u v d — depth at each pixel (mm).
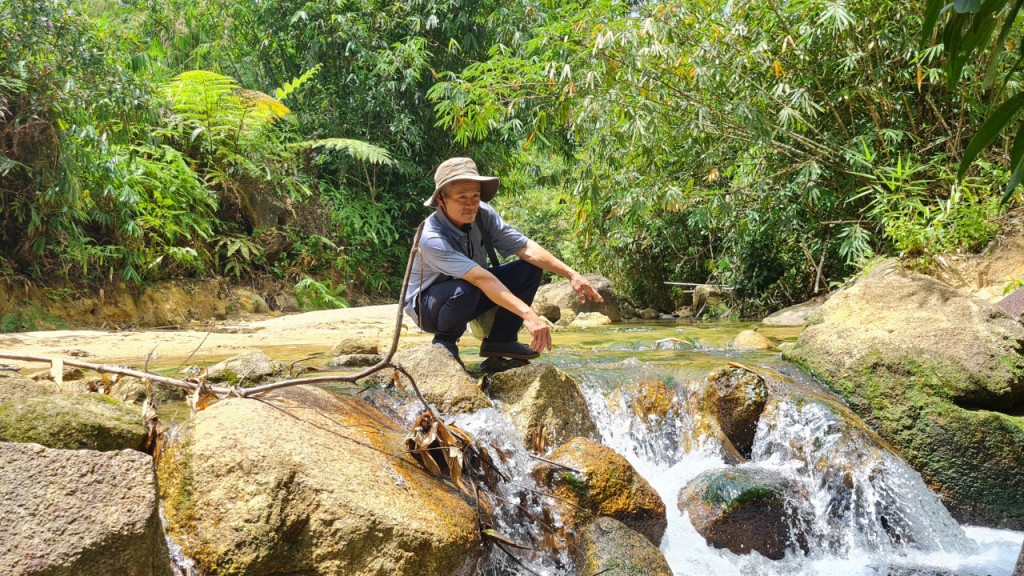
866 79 7227
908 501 3191
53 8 6715
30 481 1677
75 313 7305
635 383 3701
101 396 2184
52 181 6902
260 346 5711
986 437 3459
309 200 11969
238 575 1905
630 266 11680
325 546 1973
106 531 1645
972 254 6309
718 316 9766
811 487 3234
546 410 3156
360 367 3854
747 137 7645
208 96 10125
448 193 3344
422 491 2283
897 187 7172
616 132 7289
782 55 7379
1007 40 6051
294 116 12023
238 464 2035
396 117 12625
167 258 8695
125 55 7930
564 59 7535
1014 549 3166
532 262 3602
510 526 2541
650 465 3480
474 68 8531
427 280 3410
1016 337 3666
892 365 3742
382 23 13055
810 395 3592
